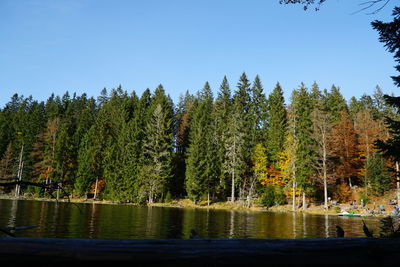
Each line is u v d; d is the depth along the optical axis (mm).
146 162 45875
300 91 49625
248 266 2334
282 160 42094
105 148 50906
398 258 2422
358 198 36875
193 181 42750
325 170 36875
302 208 37250
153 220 18719
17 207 24406
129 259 2184
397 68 7457
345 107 59625
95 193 48156
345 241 2514
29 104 77812
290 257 2379
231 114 50906
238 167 43875
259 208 39188
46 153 49250
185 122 60094
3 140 56406
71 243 2158
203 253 2309
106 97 83625
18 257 2025
